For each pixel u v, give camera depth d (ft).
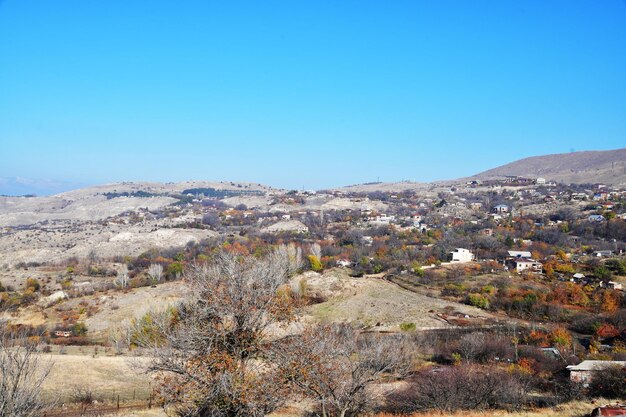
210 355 49.03
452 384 88.99
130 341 149.18
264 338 53.11
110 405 102.12
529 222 461.37
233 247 335.06
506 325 189.67
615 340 165.99
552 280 258.37
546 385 110.52
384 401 87.56
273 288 53.57
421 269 285.02
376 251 352.49
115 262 364.99
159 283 271.28
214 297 50.78
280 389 50.47
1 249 432.25
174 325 52.19
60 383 115.24
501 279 263.49
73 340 188.96
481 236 385.70
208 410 49.98
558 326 181.47
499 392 91.81
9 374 43.24
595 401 85.81
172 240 425.69
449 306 225.97
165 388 49.11
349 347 62.90
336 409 65.77
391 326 195.62
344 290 248.73
